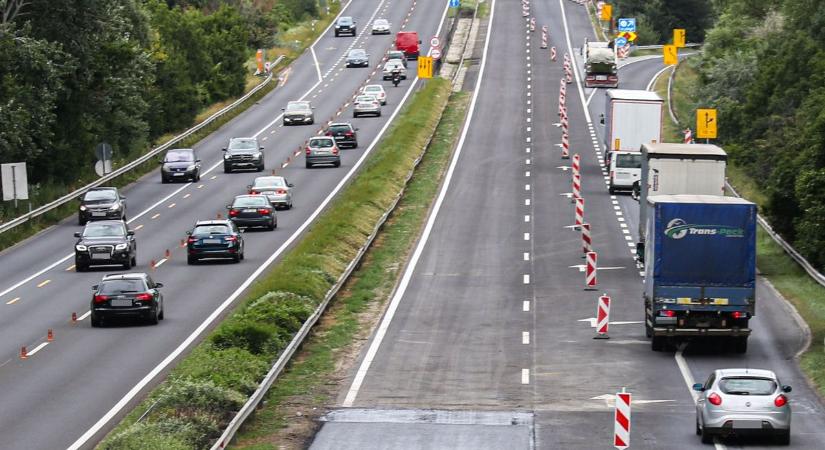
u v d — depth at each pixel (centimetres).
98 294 8662
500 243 12038
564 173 16100
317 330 8662
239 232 11556
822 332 8556
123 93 17300
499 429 6281
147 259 11581
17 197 13388
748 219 7819
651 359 7819
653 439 6047
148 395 6744
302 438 6125
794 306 9519
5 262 11712
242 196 13000
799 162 11650
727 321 7869
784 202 11738
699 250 7831
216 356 7250
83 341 8269
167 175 16325
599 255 11475
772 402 5822
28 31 14450
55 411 6494
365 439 6103
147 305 8650
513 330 8681
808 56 15675
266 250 11850
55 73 14738
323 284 9806
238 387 6744
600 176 15950
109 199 13812
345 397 6969
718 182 10262
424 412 6638
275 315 8394
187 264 11275
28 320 9050
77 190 14962
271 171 17012
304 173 16625
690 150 10362
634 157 14588
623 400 5300
